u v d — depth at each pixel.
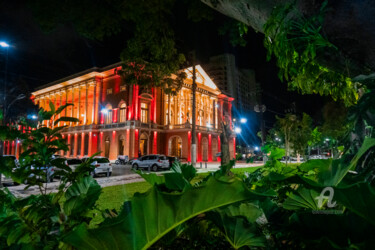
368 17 1.14
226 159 4.93
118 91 33.38
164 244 1.08
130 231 0.73
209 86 40.94
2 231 1.28
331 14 1.22
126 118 31.69
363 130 1.19
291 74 1.56
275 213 1.19
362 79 1.18
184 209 0.77
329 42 1.30
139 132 30.94
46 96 43.28
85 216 1.36
